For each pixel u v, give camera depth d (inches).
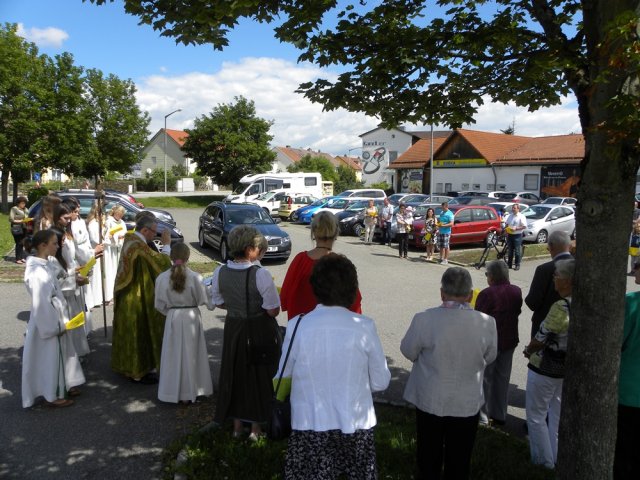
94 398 201.6
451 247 741.3
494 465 151.7
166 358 191.5
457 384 121.8
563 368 146.5
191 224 1001.5
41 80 1022.4
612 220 99.3
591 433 104.4
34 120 976.3
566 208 820.0
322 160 2313.0
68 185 1766.7
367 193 1148.5
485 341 122.5
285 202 1072.8
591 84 98.9
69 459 157.5
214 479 142.3
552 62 111.0
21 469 151.3
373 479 98.6
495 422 188.2
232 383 162.2
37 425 178.9
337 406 96.7
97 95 1381.6
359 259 600.4
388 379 102.3
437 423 124.6
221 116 1627.7
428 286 450.3
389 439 165.8
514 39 138.5
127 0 139.0
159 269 213.9
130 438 170.9
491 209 738.2
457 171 1622.8
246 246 158.1
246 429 171.8
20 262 499.8
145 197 1626.5
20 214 497.4
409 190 1792.6
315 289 103.7
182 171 2891.2
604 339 102.2
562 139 1482.5
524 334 310.3
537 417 153.1
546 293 170.2
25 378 186.4
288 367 101.3
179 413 189.6
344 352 98.0
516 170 1459.2
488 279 183.3
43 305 183.3
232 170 1621.6
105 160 1382.9
